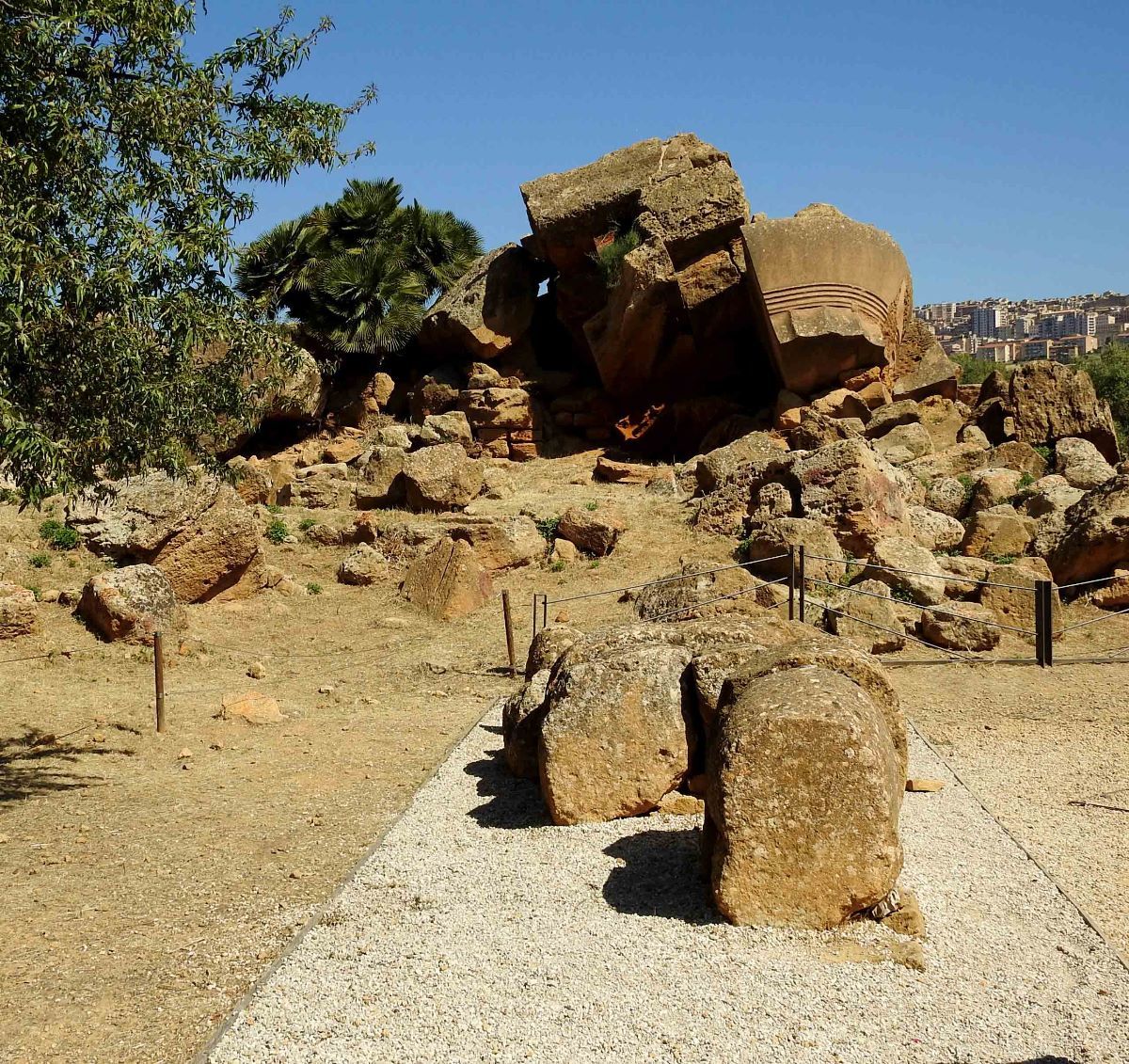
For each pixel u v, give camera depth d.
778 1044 4.67
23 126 8.95
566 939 5.71
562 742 7.64
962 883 6.51
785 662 6.81
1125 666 13.15
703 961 5.39
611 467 23.95
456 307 28.84
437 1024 4.88
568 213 26.98
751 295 24.89
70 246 8.76
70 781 9.41
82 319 8.90
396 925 5.96
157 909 6.43
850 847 5.69
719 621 8.73
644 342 25.98
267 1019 4.94
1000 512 17.61
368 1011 5.00
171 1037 4.90
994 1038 4.73
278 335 10.30
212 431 10.50
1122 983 5.23
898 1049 4.64
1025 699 11.84
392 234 32.81
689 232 25.20
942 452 22.84
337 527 20.05
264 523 20.48
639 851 6.96
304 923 6.09
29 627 14.35
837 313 23.39
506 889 6.46
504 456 26.98
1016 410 23.41
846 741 5.72
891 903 5.80
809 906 5.70
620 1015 4.92
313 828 7.91
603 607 16.23
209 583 16.78
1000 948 5.61
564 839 7.29
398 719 11.55
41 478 8.34
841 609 14.07
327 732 10.98
